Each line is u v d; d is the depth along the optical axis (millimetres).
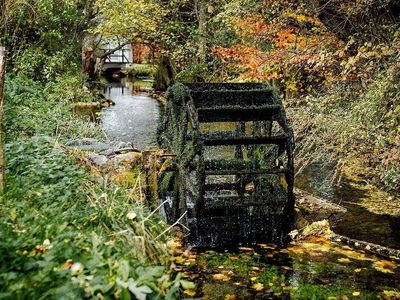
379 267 4734
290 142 6012
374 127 6703
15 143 5352
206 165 6238
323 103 8273
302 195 6996
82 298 2441
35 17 12297
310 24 10133
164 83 20266
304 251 5215
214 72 15836
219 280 4445
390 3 7547
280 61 9945
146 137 10734
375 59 7770
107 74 28172
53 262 2639
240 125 7453
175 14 16875
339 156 7953
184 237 5551
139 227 3846
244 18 11406
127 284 2576
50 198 3943
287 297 4098
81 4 15641
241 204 5805
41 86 11766
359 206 6555
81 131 8602
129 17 14805
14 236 2922
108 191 4535
